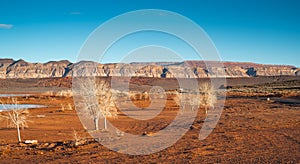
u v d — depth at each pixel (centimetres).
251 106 4697
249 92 8962
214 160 1357
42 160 1434
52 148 1773
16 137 2344
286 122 2688
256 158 1379
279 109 4056
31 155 1571
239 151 1548
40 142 2031
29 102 6444
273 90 9388
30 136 2369
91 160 1402
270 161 1316
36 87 13475
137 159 1409
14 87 13712
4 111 4056
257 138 1923
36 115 4056
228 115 3434
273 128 2367
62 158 1464
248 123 2691
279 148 1600
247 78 16288
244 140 1866
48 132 2575
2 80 15875
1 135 2464
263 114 3425
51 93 8775
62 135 2358
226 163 1298
